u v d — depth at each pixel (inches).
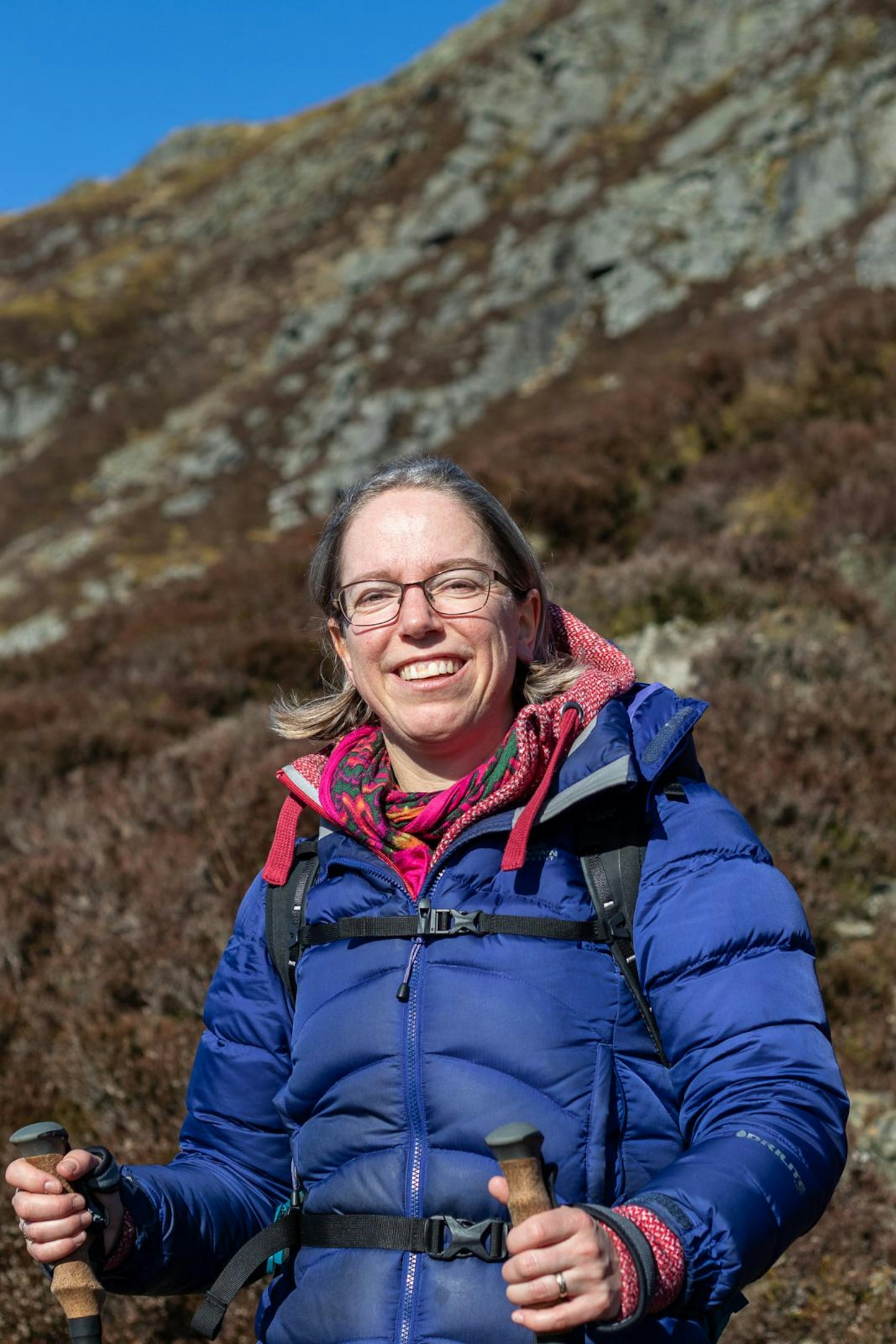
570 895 60.6
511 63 1670.8
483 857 62.1
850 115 1120.8
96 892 198.5
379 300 1352.1
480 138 1578.5
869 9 1256.2
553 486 422.6
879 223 872.3
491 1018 57.9
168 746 303.7
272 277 1647.4
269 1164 68.2
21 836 243.1
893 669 244.7
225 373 1455.5
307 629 85.4
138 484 1252.5
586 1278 46.0
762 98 1245.1
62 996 172.1
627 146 1370.6
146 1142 138.4
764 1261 49.5
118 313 1647.4
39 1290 126.3
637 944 59.4
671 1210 49.1
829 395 446.0
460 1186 56.6
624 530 413.4
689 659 280.1
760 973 57.1
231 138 2463.1
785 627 284.5
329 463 1110.4
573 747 63.3
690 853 60.6
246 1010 69.4
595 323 1125.1
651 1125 57.5
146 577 973.2
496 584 69.2
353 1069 60.6
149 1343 121.7
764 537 335.0
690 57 1471.5
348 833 65.9
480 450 554.9
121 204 2186.3
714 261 1098.7
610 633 304.8
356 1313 56.4
